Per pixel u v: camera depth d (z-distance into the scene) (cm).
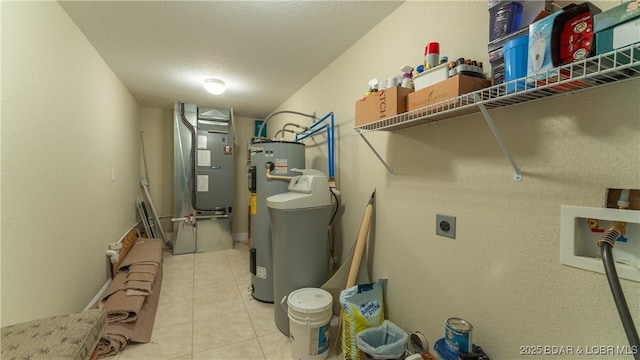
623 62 66
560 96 91
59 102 166
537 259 97
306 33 197
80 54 195
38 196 143
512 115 104
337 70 235
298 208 187
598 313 83
